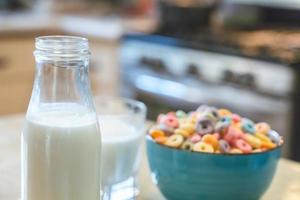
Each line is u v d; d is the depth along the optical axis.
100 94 2.02
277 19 1.90
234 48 1.47
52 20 2.14
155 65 1.65
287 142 1.34
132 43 1.73
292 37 1.68
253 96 1.40
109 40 1.95
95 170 0.62
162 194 0.72
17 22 2.03
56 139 0.60
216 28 1.89
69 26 2.12
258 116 1.39
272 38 1.65
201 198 0.68
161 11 1.93
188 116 0.74
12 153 0.84
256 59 1.38
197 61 1.52
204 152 0.67
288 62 1.32
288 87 1.32
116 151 0.73
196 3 1.94
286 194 0.74
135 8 2.28
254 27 1.88
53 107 0.62
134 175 0.77
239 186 0.68
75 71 0.62
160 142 0.69
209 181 0.67
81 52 0.61
